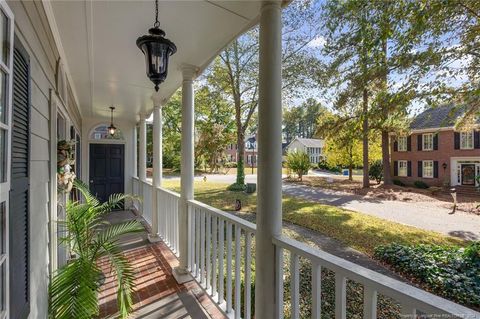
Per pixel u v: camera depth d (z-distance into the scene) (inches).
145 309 99.3
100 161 280.4
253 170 1021.8
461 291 122.1
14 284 47.4
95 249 93.6
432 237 213.2
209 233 102.6
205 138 695.1
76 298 71.8
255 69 453.7
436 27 146.8
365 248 183.6
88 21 83.3
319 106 579.2
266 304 64.5
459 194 512.4
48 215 88.0
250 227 73.1
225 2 73.0
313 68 383.6
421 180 649.0
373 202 392.5
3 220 41.6
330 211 302.4
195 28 88.0
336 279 46.2
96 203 117.4
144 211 234.7
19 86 51.9
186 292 111.4
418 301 33.9
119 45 100.4
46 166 84.4
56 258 99.3
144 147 246.1
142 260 145.2
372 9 146.6
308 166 698.2
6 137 42.4
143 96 178.1
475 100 165.6
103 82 146.2
